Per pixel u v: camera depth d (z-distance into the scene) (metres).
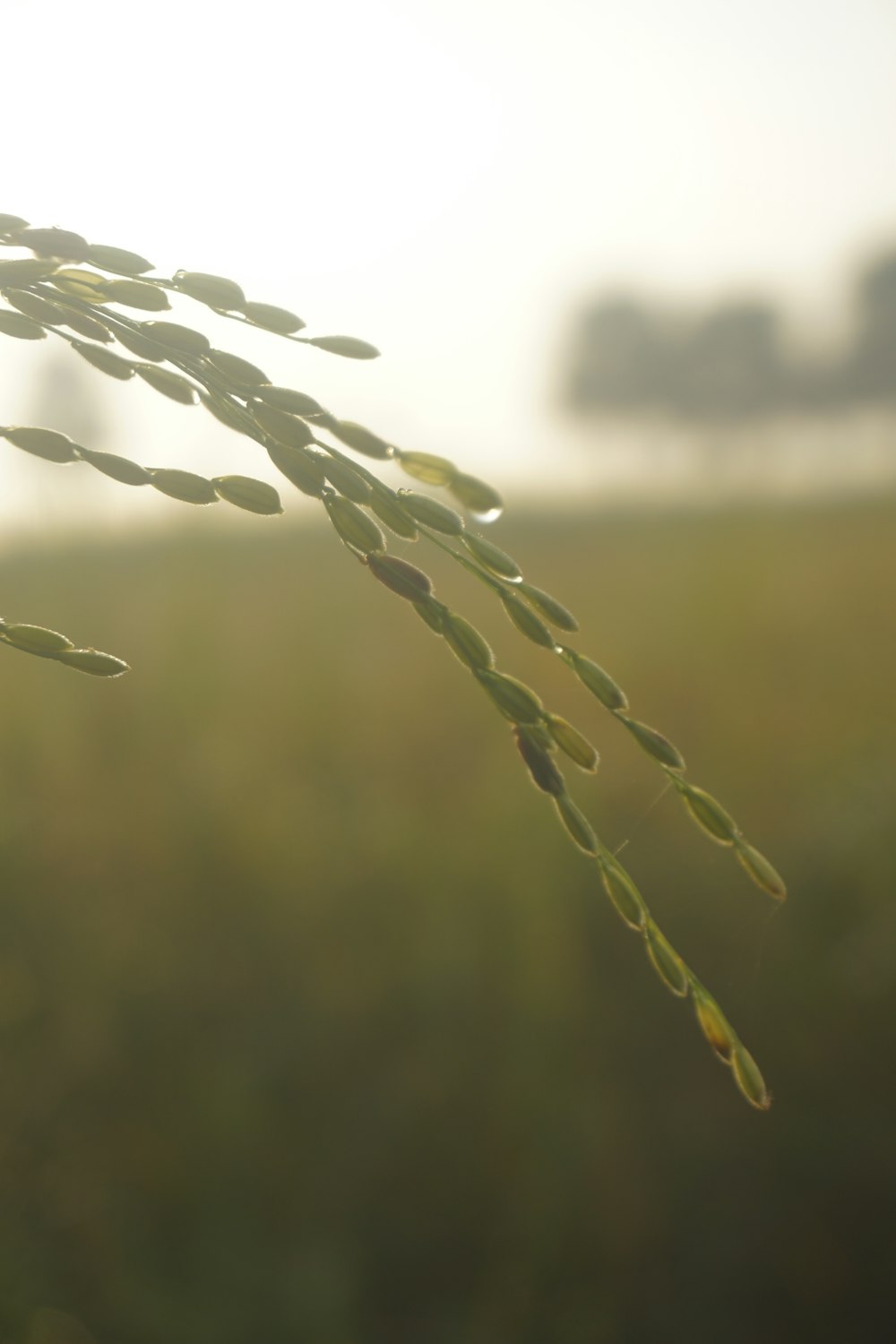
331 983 3.36
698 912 3.68
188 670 5.47
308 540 8.38
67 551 4.63
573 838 0.67
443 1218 2.62
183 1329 2.23
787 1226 2.57
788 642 7.01
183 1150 2.74
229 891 3.78
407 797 4.74
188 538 6.60
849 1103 2.85
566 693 6.46
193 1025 3.19
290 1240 2.54
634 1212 2.60
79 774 4.49
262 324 0.68
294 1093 2.99
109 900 3.69
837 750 5.06
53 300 0.69
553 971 3.33
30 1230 2.48
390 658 6.70
